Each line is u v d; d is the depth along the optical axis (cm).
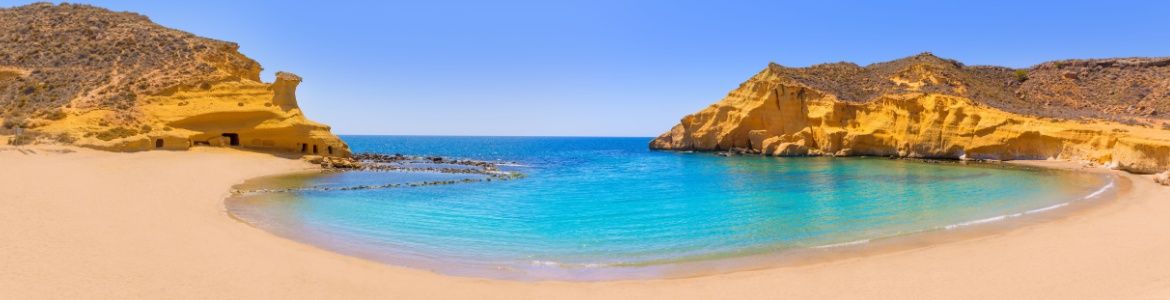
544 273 1395
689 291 1225
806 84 7331
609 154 9119
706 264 1489
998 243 1678
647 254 1611
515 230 1981
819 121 6769
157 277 1130
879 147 6316
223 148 4762
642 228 2023
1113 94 7419
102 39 5875
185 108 4912
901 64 8338
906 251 1609
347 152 5872
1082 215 2198
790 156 6681
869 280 1295
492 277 1352
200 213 2025
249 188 3103
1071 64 8394
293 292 1117
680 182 3788
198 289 1080
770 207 2550
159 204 2097
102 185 2420
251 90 5334
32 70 5178
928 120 5962
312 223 2027
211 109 4972
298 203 2559
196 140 4759
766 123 7250
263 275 1217
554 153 10025
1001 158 5425
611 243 1766
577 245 1734
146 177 2923
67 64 5353
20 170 2575
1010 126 5441
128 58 5538
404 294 1167
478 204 2670
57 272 1094
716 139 7912
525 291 1216
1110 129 4797
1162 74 7381
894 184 3512
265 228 1881
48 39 5706
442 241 1773
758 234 1906
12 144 3719
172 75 5278
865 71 8606
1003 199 2745
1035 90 7912
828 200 2780
